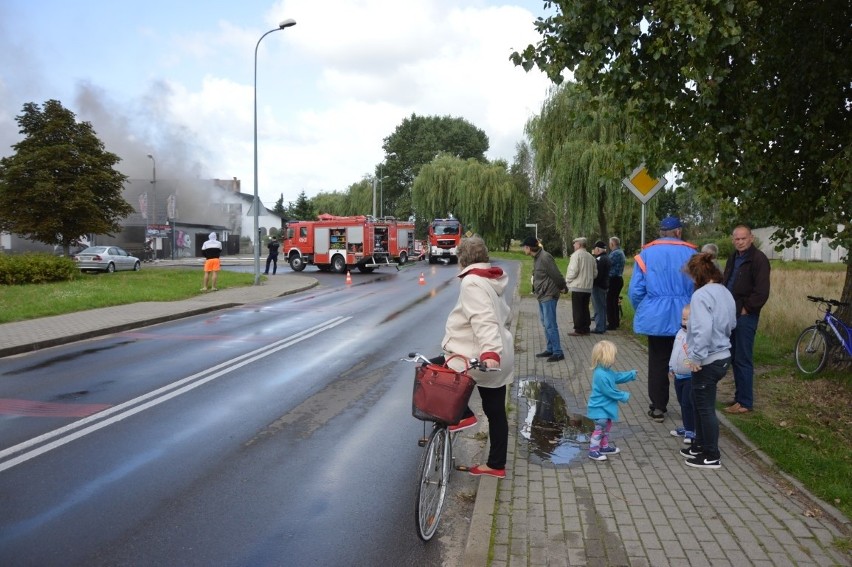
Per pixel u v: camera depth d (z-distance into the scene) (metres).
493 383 4.51
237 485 4.80
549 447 5.59
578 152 24.22
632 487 4.63
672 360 5.68
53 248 47.84
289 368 9.09
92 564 3.62
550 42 6.82
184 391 7.71
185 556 3.72
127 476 4.96
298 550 3.81
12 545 3.83
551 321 9.55
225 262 45.66
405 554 3.79
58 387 7.89
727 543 3.73
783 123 7.86
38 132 30.09
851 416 6.28
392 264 38.06
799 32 7.59
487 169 51.09
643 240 8.95
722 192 7.40
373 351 10.44
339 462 5.31
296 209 72.62
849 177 6.51
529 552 3.65
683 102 6.88
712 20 5.88
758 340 10.55
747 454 5.34
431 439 3.97
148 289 20.83
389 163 81.56
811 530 3.90
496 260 46.69
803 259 46.56
